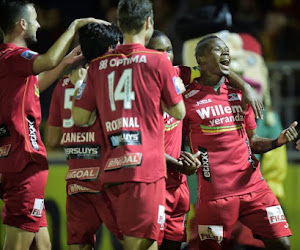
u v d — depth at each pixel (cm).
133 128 1405
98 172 1491
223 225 1630
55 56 1500
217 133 1622
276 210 1636
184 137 1769
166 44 1683
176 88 1434
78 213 1528
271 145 1645
